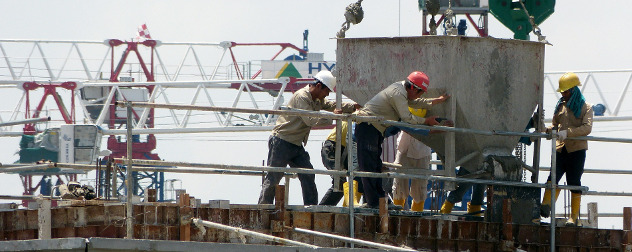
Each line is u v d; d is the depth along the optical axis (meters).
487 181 44.47
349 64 46.97
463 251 43.62
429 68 45.66
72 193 43.00
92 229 38.53
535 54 47.91
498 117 46.56
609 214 57.78
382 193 45.25
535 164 47.50
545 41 48.06
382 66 46.41
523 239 44.94
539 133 46.41
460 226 43.62
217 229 39.34
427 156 52.28
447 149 45.38
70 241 33.34
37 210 39.28
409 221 42.78
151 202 41.47
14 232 39.22
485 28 53.94
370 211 42.69
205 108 36.22
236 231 36.94
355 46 46.94
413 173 46.91
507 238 43.91
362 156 44.62
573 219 48.72
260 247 35.34
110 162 44.34
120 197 45.44
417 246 42.78
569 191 49.31
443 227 43.34
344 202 49.75
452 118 45.31
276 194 40.25
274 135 47.22
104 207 38.69
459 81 45.44
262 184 48.69
